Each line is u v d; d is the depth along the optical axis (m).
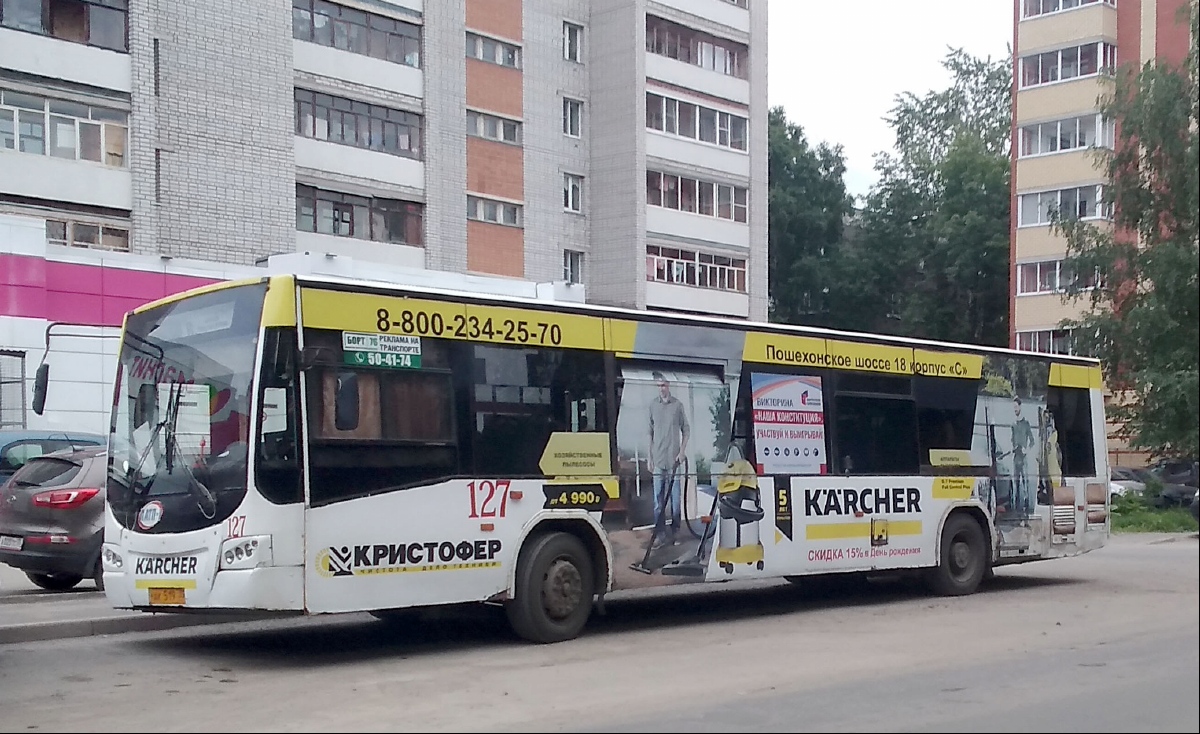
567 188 43.34
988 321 59.44
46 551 14.01
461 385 10.58
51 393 24.72
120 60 29.00
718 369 12.55
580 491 11.23
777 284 63.09
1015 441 15.56
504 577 10.65
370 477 9.91
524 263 41.25
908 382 14.41
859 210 65.69
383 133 36.88
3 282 24.02
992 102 64.81
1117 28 44.12
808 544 13.05
